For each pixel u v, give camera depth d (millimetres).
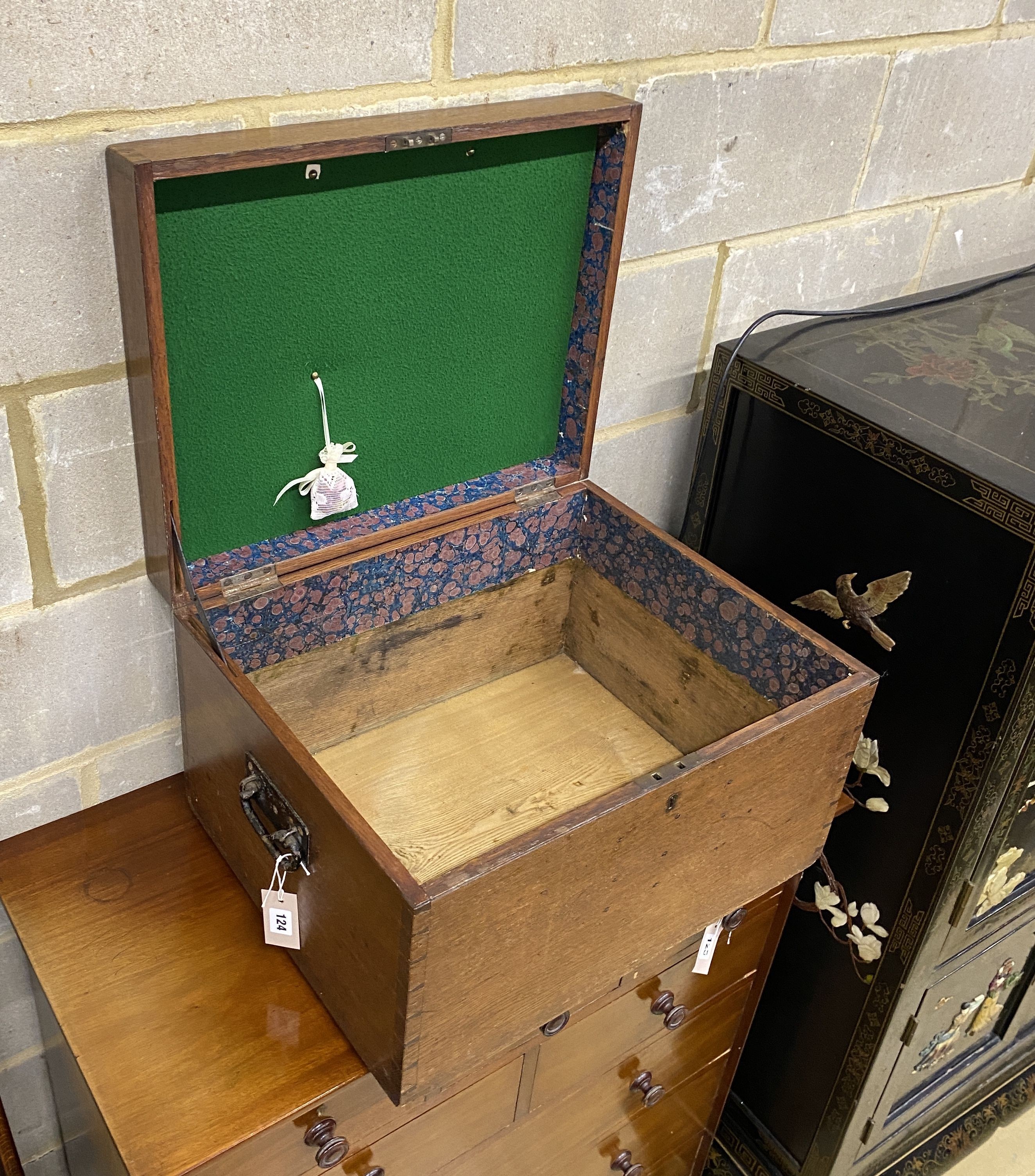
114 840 1283
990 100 1726
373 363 1228
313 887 1044
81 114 954
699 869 1188
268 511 1255
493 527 1416
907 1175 1985
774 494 1498
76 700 1246
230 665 1093
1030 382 1464
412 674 1476
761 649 1326
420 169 1122
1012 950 1808
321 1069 1076
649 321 1533
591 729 1521
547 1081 1338
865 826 1548
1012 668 1270
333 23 1055
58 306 1023
